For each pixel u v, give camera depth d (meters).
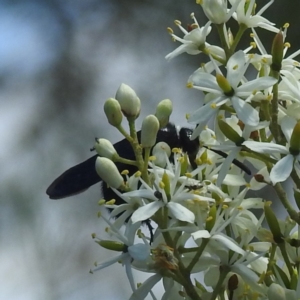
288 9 0.39
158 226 0.23
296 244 0.23
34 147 0.43
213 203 0.23
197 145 0.25
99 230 0.41
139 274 0.30
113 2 0.46
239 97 0.23
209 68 0.24
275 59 0.23
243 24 0.24
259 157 0.23
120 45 0.46
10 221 0.40
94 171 0.25
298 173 0.23
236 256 0.23
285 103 0.24
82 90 0.46
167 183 0.23
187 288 0.23
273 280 0.23
